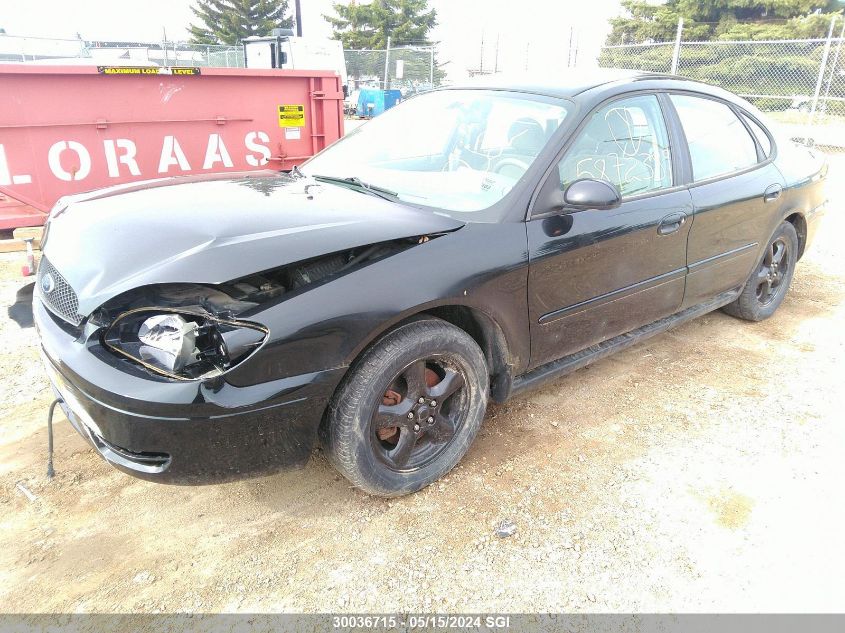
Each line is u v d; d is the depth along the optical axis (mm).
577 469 2850
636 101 3275
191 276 2027
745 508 2621
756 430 3199
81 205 2738
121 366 2061
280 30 12992
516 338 2740
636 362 3943
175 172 6250
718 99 3895
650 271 3279
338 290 2191
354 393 2289
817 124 15445
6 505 2520
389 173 3170
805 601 2170
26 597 2098
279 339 2068
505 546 2379
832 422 3287
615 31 35844
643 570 2285
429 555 2328
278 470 2246
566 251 2793
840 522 2549
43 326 2354
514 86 3340
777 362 3986
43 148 5473
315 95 6871
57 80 5379
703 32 33125
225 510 2545
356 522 2490
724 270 3855
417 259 2377
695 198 3441
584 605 2133
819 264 6227
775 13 32344
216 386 2012
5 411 3182
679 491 2719
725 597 2180
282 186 2926
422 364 2488
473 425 2758
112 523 2451
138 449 2059
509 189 2775
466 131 3223
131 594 2125
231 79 6312
